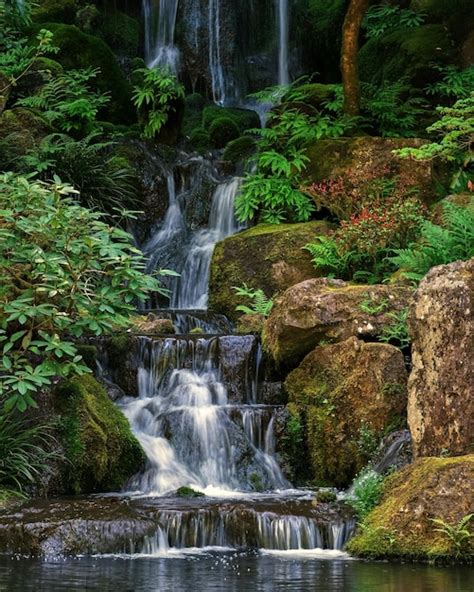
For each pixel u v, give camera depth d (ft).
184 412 37.73
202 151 62.28
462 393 30.89
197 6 78.07
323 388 37.78
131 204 57.21
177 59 77.82
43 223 33.55
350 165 52.60
